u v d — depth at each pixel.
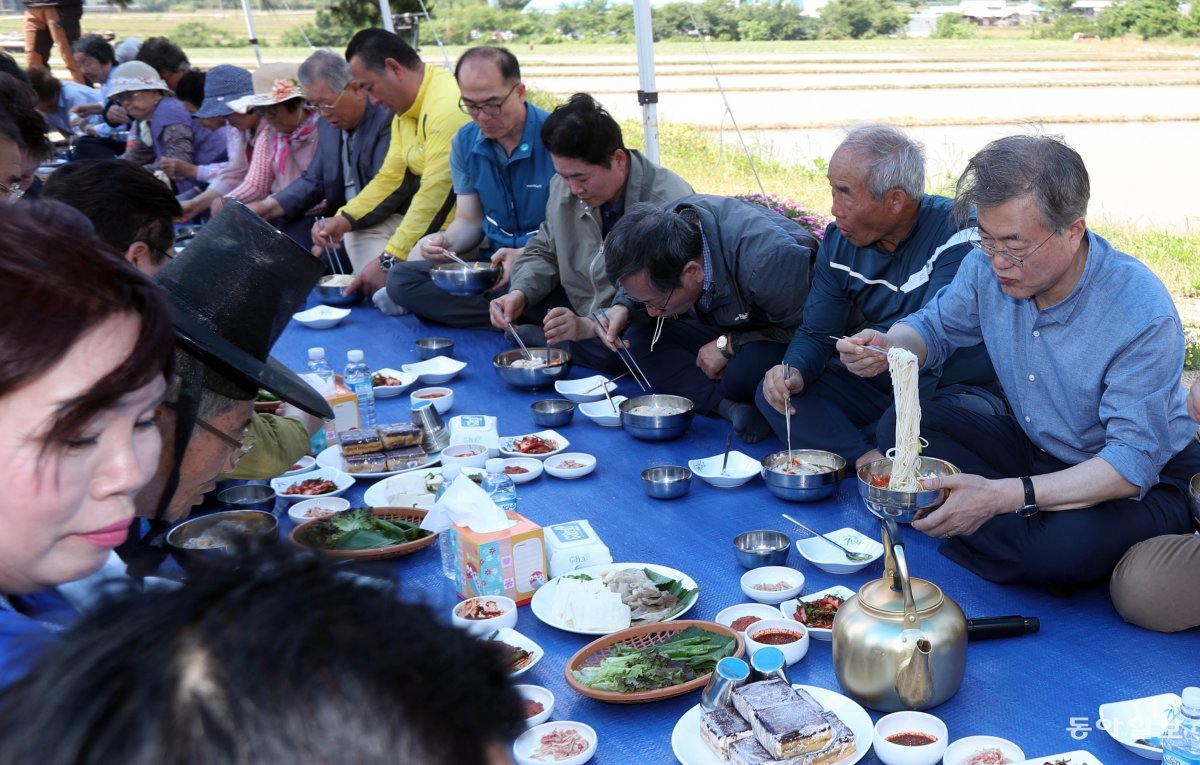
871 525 2.91
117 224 2.48
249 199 6.78
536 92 12.08
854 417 3.50
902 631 1.97
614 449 3.58
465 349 4.79
